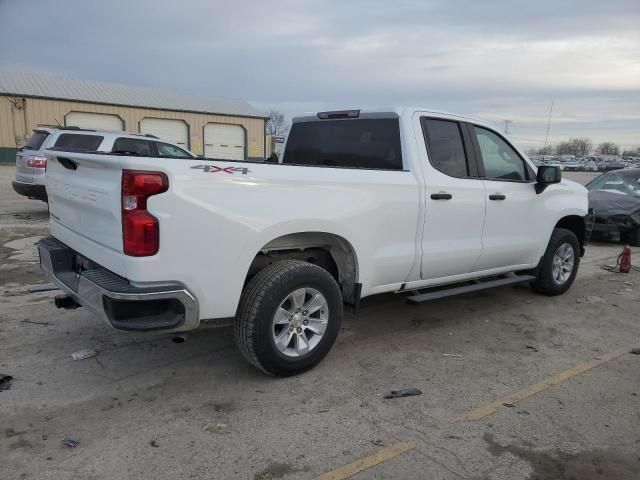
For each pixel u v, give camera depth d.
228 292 3.42
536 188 5.73
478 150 5.20
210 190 3.26
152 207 3.05
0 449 2.91
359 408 3.50
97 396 3.55
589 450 3.10
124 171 3.03
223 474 2.76
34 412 3.31
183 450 2.96
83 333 4.64
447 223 4.80
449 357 4.43
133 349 4.34
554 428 3.33
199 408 3.43
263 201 3.51
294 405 3.51
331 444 3.06
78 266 3.82
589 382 4.02
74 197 3.71
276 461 2.89
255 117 38.38
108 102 32.22
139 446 2.98
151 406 3.44
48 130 10.77
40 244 4.21
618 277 7.76
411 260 4.55
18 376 3.79
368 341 4.75
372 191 4.16
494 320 5.48
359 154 4.93
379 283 4.43
